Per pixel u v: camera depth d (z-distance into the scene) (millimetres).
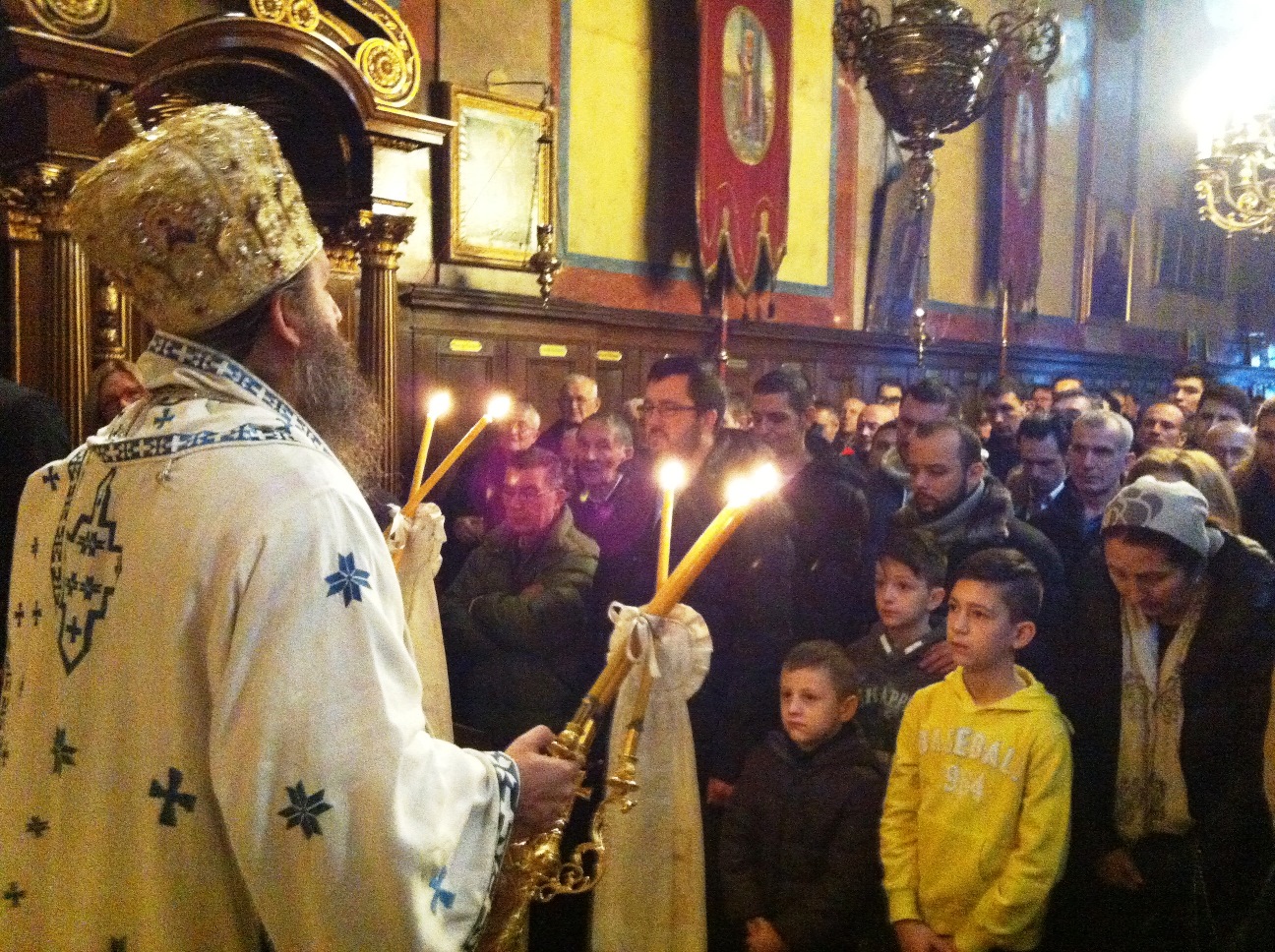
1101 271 12023
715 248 7352
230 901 978
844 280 8836
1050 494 3520
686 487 2480
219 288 1049
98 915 984
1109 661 2033
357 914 904
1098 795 2033
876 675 2381
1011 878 1851
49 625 1063
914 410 3682
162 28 4305
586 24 6777
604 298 6953
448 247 5965
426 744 973
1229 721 1874
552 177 6449
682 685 1869
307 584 941
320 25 4707
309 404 1127
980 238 10289
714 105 7266
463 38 6070
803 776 2145
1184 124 13367
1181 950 1903
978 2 9875
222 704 918
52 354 3963
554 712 2775
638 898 1912
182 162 1032
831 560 3080
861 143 8914
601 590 2691
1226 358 14430
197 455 997
